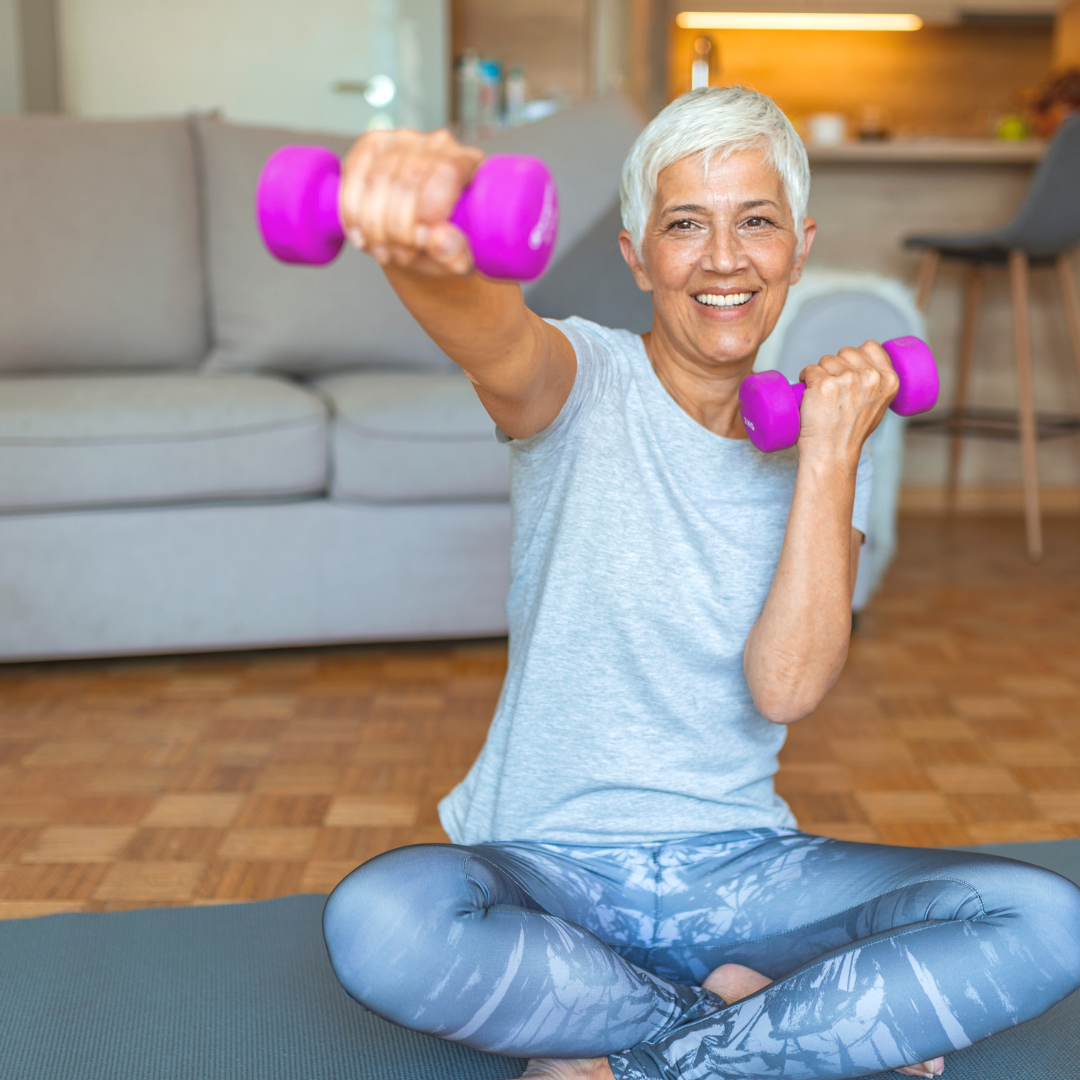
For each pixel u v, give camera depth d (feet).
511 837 3.32
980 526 12.36
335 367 8.63
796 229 3.09
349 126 13.29
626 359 3.23
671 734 3.22
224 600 7.16
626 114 8.86
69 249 8.21
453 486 7.30
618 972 2.84
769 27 15.81
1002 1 14.87
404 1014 2.68
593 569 3.10
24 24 11.71
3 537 6.82
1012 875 2.82
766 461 3.20
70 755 5.94
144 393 6.97
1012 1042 3.59
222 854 4.90
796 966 3.08
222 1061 3.48
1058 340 12.84
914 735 6.41
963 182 12.62
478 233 1.84
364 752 6.02
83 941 4.17
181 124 8.70
